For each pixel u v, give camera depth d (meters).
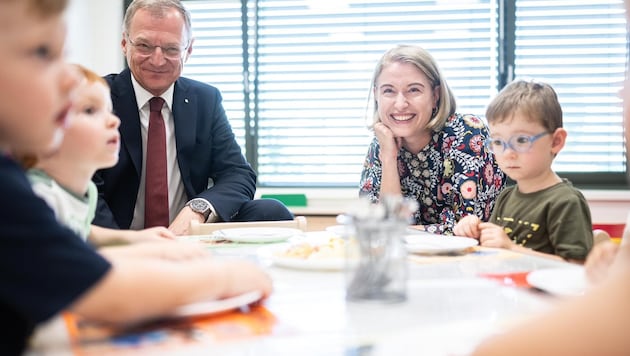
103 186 2.09
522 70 3.34
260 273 0.73
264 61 3.51
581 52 3.31
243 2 3.48
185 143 2.26
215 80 3.53
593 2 3.29
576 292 0.68
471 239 1.21
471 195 1.85
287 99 3.51
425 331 0.57
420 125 1.94
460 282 0.81
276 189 3.43
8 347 0.49
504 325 0.58
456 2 3.37
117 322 0.55
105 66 3.43
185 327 0.59
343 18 3.46
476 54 3.37
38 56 0.52
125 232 1.25
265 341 0.54
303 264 0.92
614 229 2.34
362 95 3.46
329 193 3.30
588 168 3.33
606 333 0.40
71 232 0.53
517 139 1.50
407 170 2.04
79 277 0.50
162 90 2.20
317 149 3.51
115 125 1.15
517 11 3.33
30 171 1.02
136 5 2.15
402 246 0.71
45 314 0.48
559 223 1.42
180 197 2.31
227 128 2.43
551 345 0.42
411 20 3.41
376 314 0.64
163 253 0.85
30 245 0.48
